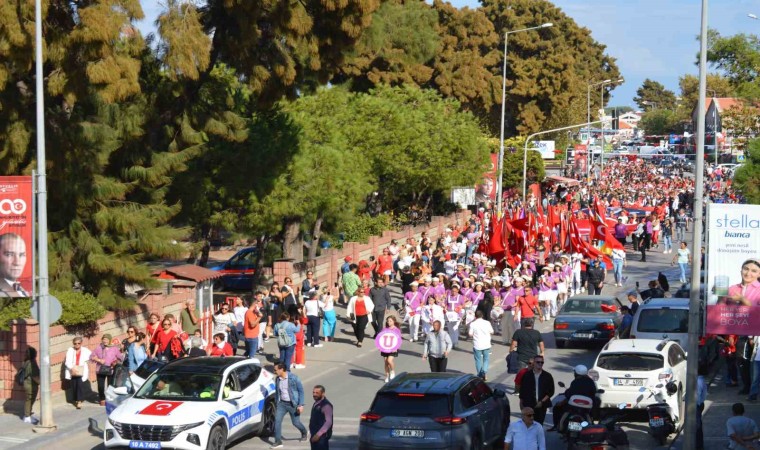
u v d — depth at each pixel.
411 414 15.77
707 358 24.56
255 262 39.25
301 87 33.91
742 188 31.16
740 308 17.78
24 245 20.44
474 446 16.17
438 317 29.08
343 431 19.70
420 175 52.38
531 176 80.94
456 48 81.94
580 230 42.50
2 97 24.98
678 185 92.12
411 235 53.38
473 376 17.48
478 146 56.03
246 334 26.16
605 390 18.89
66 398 22.86
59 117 25.75
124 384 20.12
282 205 33.53
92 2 24.50
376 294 30.86
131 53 26.41
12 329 22.17
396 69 62.19
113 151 28.28
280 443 18.73
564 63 93.31
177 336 23.44
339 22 29.69
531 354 22.42
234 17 29.94
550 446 18.14
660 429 18.09
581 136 135.38
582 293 39.84
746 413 20.73
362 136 48.84
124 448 17.08
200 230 36.88
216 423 17.39
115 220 26.44
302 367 27.05
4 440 19.33
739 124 42.66
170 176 30.56
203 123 30.95
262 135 33.62
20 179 20.45
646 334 24.09
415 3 63.97
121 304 26.05
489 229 41.78
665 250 54.25
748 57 42.41
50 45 24.20
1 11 23.05
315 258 38.72
